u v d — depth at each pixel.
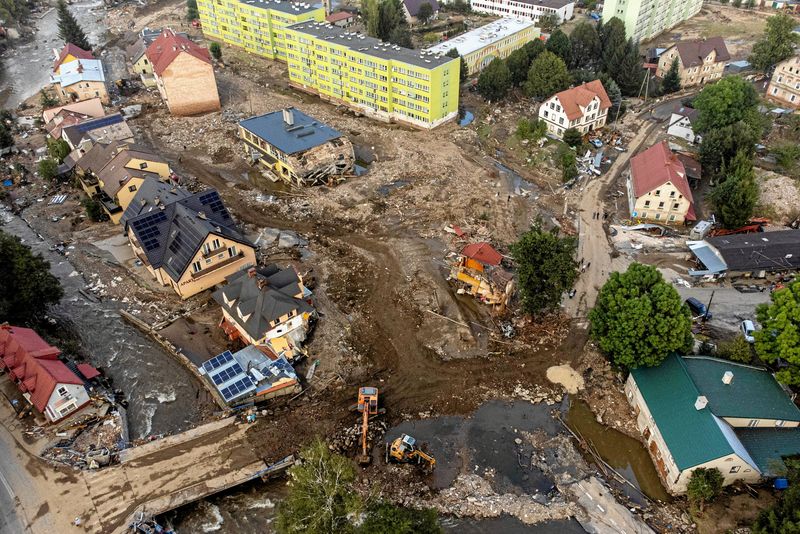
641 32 162.50
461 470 52.94
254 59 161.50
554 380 61.72
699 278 73.81
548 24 177.25
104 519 47.31
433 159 106.25
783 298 53.03
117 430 55.47
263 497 50.50
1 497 49.03
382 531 36.81
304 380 61.62
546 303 64.81
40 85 150.75
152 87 142.62
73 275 78.12
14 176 101.94
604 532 47.56
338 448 54.16
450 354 65.00
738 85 98.88
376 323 69.25
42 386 54.72
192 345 65.94
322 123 115.25
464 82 137.62
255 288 64.69
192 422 57.19
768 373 55.16
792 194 87.62
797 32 150.75
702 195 93.19
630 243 81.94
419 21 186.62
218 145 113.25
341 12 186.75
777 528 41.47
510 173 102.81
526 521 48.72
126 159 89.62
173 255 72.62
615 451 54.78
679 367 54.88
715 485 47.19
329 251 82.19
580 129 112.00
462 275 74.06
